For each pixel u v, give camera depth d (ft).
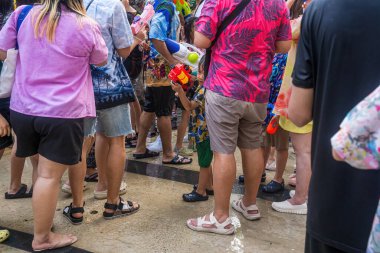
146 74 13.07
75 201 9.44
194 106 10.12
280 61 10.21
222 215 9.21
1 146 8.96
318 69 4.78
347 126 3.66
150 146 14.80
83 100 7.78
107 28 8.80
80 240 8.84
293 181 12.02
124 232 9.23
